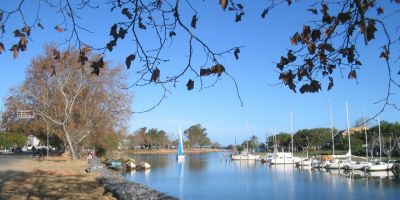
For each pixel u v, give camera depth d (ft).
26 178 110.01
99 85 219.00
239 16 22.94
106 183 107.96
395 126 329.52
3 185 92.53
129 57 22.38
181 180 209.05
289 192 163.12
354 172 241.35
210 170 282.36
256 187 179.52
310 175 230.07
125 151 335.06
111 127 227.61
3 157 238.27
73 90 213.87
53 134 244.42
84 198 83.30
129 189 97.45
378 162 249.34
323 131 429.79
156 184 191.62
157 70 22.21
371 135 311.47
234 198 148.05
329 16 22.79
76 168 154.71
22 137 423.23
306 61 24.66
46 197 80.02
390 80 22.02
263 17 23.84
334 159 277.64
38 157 222.48
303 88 24.99
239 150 609.83
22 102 223.10
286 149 491.31
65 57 31.01
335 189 168.96
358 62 25.72
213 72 22.45
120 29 22.62
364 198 145.89
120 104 228.43
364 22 20.85
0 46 21.84
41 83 216.33
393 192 157.17
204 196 152.87
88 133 228.63
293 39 22.86
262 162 369.50
